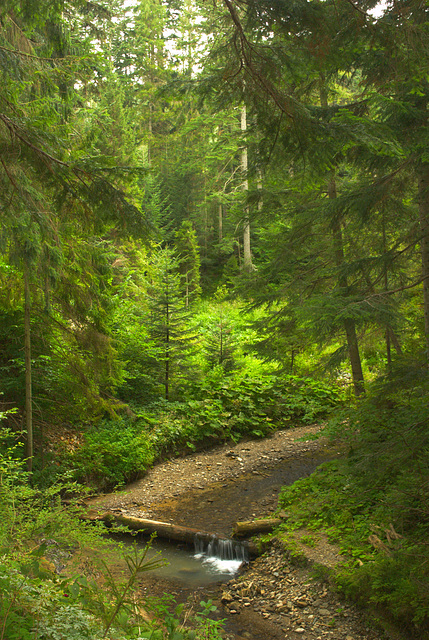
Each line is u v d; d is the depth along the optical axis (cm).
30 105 660
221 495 985
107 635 268
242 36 418
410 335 1050
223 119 2142
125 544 809
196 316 2280
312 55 446
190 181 3269
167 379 1439
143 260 1828
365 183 914
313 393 1508
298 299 1113
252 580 677
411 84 680
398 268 930
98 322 953
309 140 464
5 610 243
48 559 569
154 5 3008
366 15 430
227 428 1324
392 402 725
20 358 911
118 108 2073
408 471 564
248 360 1753
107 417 1238
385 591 549
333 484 864
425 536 601
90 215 530
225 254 3178
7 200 466
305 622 568
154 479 1078
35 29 878
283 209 1143
